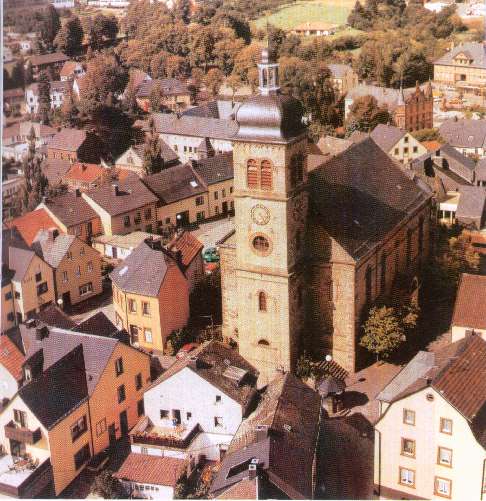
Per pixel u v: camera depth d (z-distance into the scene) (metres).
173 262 86.56
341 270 75.06
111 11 142.12
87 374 69.38
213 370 69.25
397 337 76.69
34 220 106.31
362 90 147.62
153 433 68.75
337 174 82.56
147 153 138.88
